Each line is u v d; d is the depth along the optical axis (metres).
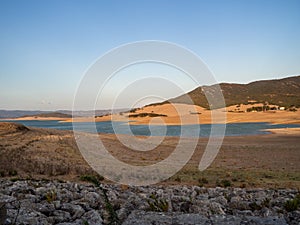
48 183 9.57
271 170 17.50
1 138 30.55
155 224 4.24
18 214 5.16
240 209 6.27
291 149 32.00
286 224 4.28
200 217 4.48
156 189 9.20
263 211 5.74
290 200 6.33
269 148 33.19
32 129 43.53
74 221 5.25
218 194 8.12
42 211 5.80
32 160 17.36
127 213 5.51
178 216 4.54
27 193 7.49
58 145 26.72
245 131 68.50
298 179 14.11
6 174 12.83
